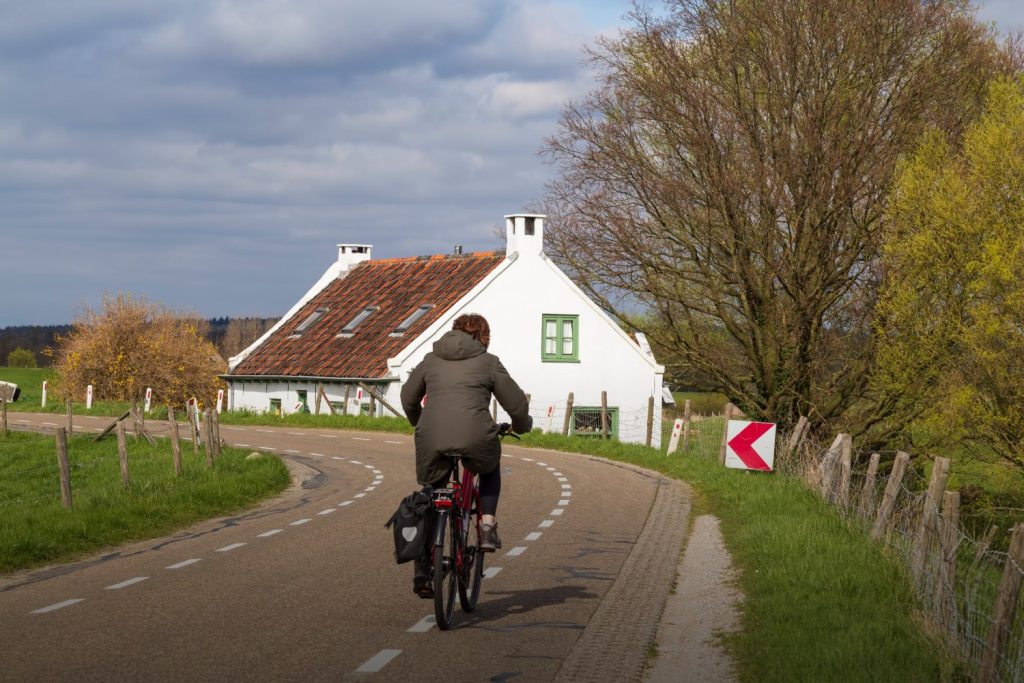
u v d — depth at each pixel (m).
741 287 30.58
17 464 28.09
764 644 7.51
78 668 6.91
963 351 25.83
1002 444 25.16
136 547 13.15
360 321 45.97
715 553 12.12
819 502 15.57
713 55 30.42
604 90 32.53
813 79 29.22
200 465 21.70
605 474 22.59
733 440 21.84
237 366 49.31
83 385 57.19
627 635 8.07
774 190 29.11
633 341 44.72
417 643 7.73
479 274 43.41
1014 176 25.30
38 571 11.43
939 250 25.86
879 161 28.41
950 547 8.86
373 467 24.66
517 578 10.61
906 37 28.94
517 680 6.75
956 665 7.12
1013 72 28.62
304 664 7.07
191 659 7.18
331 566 11.25
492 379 8.28
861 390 30.33
